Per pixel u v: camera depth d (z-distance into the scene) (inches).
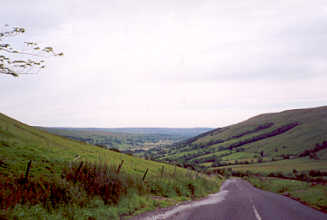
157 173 1220.5
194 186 1002.7
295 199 879.7
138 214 437.4
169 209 517.0
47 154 816.3
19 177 457.1
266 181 2330.2
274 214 487.5
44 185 425.4
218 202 697.6
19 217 299.1
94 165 579.8
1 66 293.9
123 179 608.4
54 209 366.0
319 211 570.9
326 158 6899.6
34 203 365.1
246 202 700.0
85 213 372.8
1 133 1052.5
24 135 1240.8
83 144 1988.2
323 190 1002.7
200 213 476.7
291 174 3860.7
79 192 438.3
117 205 473.7
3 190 355.9
